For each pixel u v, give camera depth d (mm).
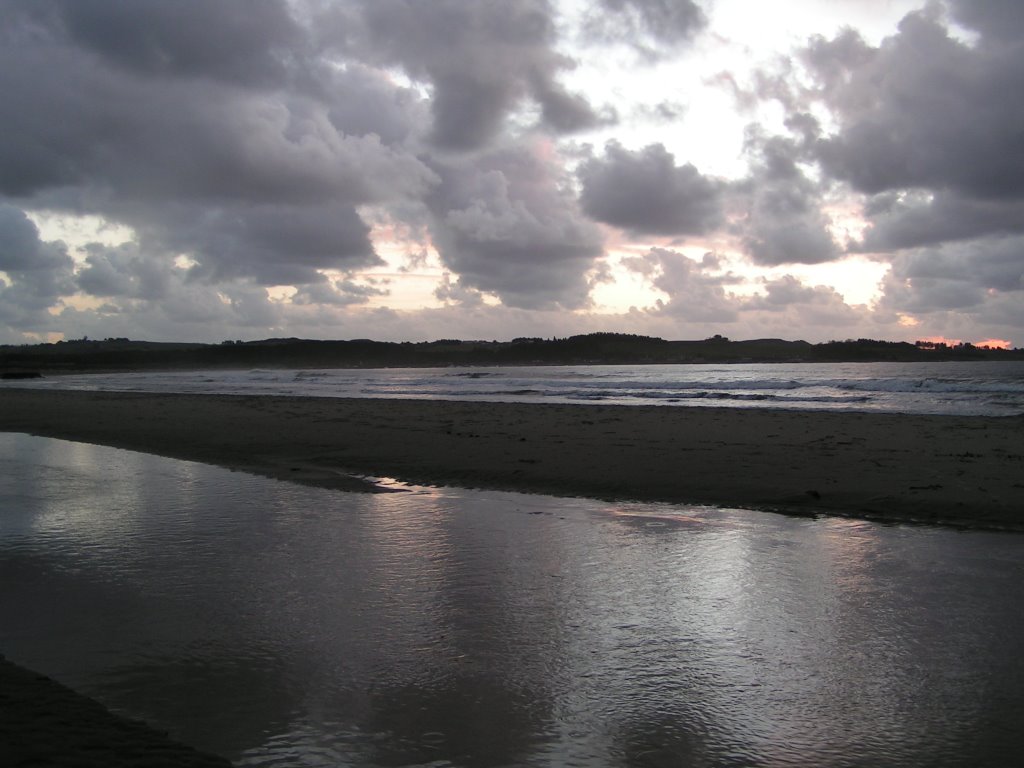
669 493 10031
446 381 64688
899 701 4047
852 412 22828
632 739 3650
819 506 9094
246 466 12953
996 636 4953
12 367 137750
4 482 11391
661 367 146875
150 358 182750
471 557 6969
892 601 5680
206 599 5750
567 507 9367
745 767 3396
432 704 4012
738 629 5121
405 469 12320
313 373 120438
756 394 35656
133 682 4270
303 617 5348
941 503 8914
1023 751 3514
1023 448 13430
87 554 7094
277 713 3893
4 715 3609
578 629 5125
